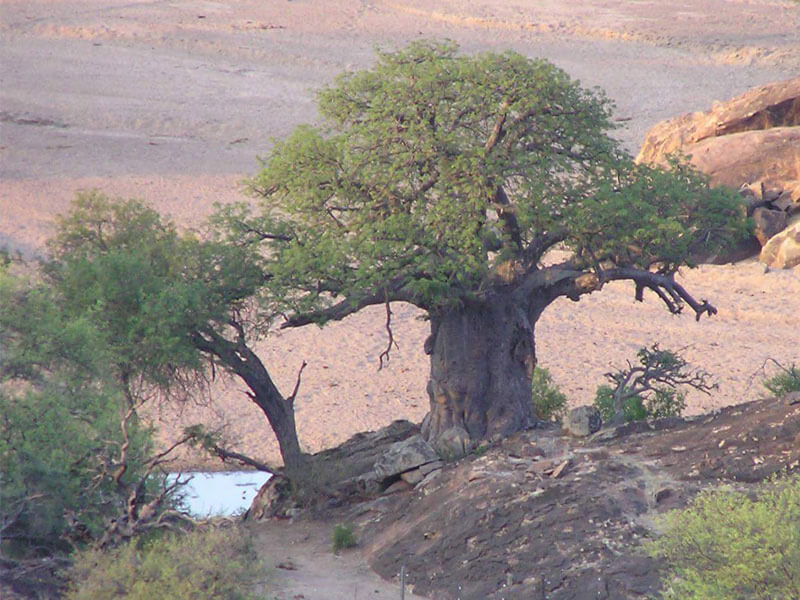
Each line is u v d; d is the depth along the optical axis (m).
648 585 70.94
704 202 117.06
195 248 111.50
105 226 119.75
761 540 61.12
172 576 65.94
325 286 108.75
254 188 115.00
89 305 101.12
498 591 75.69
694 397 163.12
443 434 110.75
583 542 77.69
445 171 106.12
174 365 108.12
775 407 94.94
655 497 81.94
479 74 106.50
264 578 78.75
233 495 129.12
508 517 83.50
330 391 175.38
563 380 175.50
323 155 109.31
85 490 77.62
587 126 110.56
